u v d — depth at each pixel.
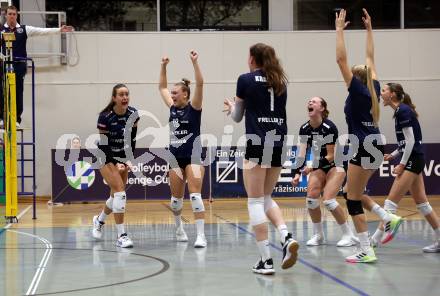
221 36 16.67
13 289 4.81
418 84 16.91
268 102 5.36
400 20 17.20
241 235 8.40
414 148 6.79
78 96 16.50
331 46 16.77
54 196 14.66
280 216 5.47
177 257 6.47
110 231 9.07
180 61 16.64
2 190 14.98
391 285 4.87
